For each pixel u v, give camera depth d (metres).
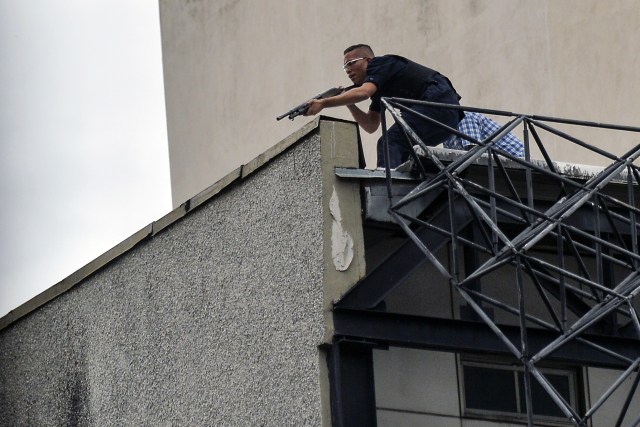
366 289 19.30
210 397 20.86
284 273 19.77
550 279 20.23
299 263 19.55
